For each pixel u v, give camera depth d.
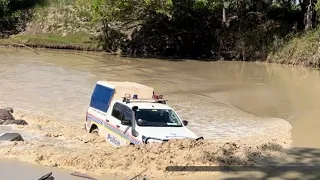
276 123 18.17
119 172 10.05
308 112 20.53
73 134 14.56
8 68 29.75
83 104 19.88
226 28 47.16
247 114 19.80
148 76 29.95
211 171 10.37
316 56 39.25
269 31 45.59
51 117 17.17
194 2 44.66
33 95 21.27
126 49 48.81
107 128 13.85
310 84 29.09
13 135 13.04
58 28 54.22
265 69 37.47
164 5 42.81
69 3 57.88
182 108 20.36
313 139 15.34
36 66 31.69
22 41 48.66
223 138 15.28
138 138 12.12
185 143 11.56
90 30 52.56
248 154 11.86
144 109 13.11
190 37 47.94
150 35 48.78
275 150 12.89
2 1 55.59
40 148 11.79
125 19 46.72
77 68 31.92
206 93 24.59
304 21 45.19
